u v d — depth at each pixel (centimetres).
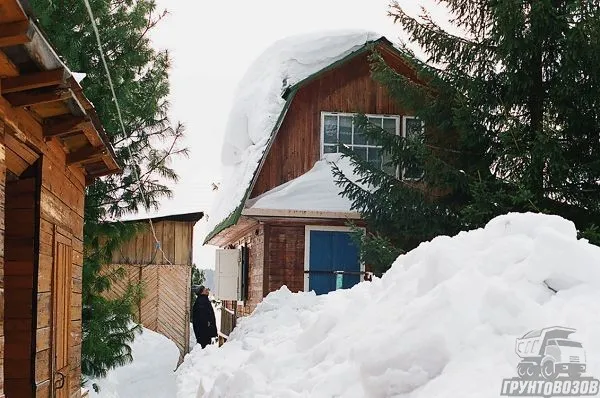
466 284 381
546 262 386
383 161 1375
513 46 1023
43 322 511
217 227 1502
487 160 1122
